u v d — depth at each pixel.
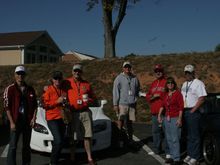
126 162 5.85
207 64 14.69
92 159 5.56
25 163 5.21
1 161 5.89
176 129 5.50
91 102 5.57
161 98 6.11
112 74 14.91
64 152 5.85
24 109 5.00
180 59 15.33
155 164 5.71
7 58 29.62
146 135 8.55
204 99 5.46
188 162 5.49
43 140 5.96
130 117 6.66
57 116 5.28
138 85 6.73
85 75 15.12
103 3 17.81
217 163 5.21
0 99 13.63
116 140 6.83
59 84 5.36
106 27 18.36
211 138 5.36
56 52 35.22
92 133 5.51
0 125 10.11
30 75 15.83
